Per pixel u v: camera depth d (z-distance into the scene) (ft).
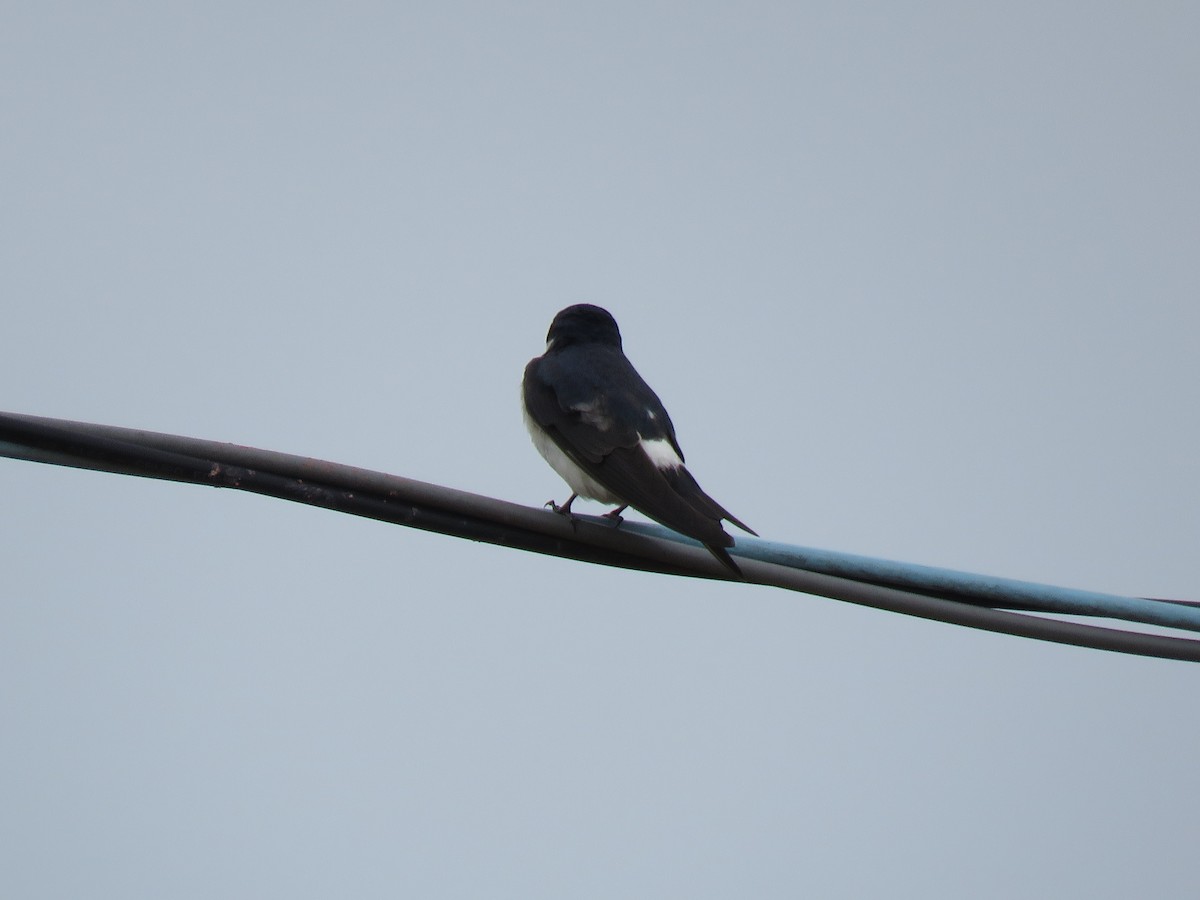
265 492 33.76
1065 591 37.70
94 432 31.78
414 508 35.19
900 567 37.29
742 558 37.24
